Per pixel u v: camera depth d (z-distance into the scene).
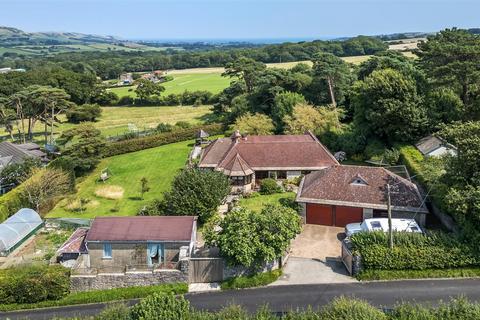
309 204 49.28
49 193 60.84
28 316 35.75
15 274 38.28
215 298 36.16
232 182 60.19
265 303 34.81
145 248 41.44
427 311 26.22
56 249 47.28
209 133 97.19
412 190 46.59
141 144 89.88
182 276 38.31
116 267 39.62
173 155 83.94
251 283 37.53
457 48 59.84
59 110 114.56
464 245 36.81
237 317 26.95
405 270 37.19
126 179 71.50
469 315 25.12
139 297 37.53
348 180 49.19
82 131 78.31
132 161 81.94
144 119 120.44
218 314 27.19
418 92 64.88
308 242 45.16
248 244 37.28
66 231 52.53
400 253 37.00
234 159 60.94
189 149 87.69
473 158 38.00
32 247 48.75
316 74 93.62
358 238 38.94
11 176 68.00
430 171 46.84
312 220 49.53
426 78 66.75
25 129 116.50
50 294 37.38
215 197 49.94
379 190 47.31
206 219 49.53
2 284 37.22
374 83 65.12
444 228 44.19
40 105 99.69
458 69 60.06
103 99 146.12
